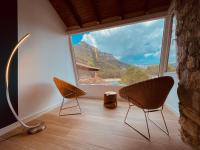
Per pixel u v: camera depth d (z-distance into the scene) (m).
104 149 1.77
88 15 3.61
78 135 2.13
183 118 1.78
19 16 2.55
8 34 2.31
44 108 3.12
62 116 2.90
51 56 3.41
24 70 2.65
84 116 2.87
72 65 4.27
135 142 1.90
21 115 2.59
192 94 1.53
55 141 1.99
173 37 2.91
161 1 2.95
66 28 4.01
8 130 2.32
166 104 3.25
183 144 1.82
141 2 3.07
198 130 1.43
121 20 3.43
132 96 2.06
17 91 2.51
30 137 2.11
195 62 1.45
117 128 2.30
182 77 1.80
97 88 4.16
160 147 1.77
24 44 2.66
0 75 2.20
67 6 3.46
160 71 3.52
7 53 2.30
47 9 3.32
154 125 2.35
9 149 1.84
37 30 2.99
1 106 2.23
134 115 2.82
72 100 4.03
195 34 1.44
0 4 2.19
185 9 1.69
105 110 3.19
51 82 3.38
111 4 3.26
